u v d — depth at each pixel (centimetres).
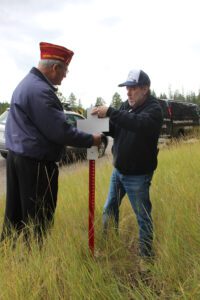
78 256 329
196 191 457
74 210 456
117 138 392
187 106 1664
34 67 370
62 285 301
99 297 281
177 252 318
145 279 318
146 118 358
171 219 366
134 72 374
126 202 477
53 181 379
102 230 391
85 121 364
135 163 378
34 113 351
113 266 345
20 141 360
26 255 335
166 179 528
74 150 933
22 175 364
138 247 384
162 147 1159
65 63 374
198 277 285
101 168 732
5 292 283
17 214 386
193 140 1149
